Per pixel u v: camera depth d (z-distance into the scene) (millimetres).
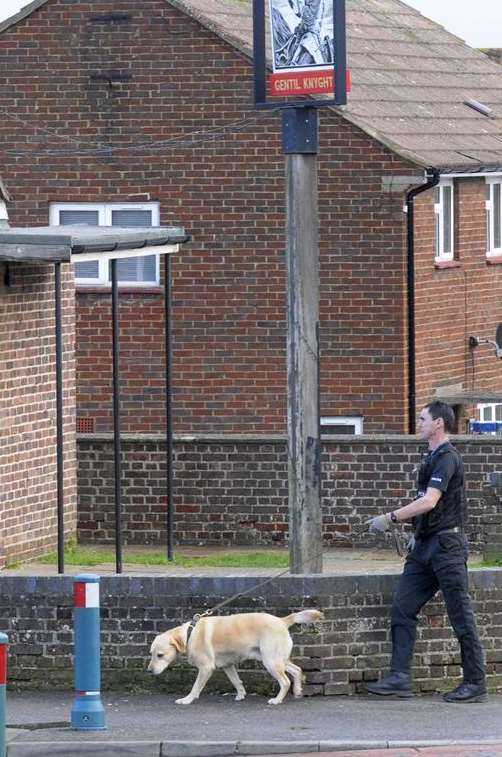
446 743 28344
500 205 70000
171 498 45844
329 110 61906
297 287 34375
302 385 34406
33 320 45594
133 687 32594
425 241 63125
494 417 69875
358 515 48781
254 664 32156
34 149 64938
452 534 31500
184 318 63625
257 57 34688
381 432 62062
